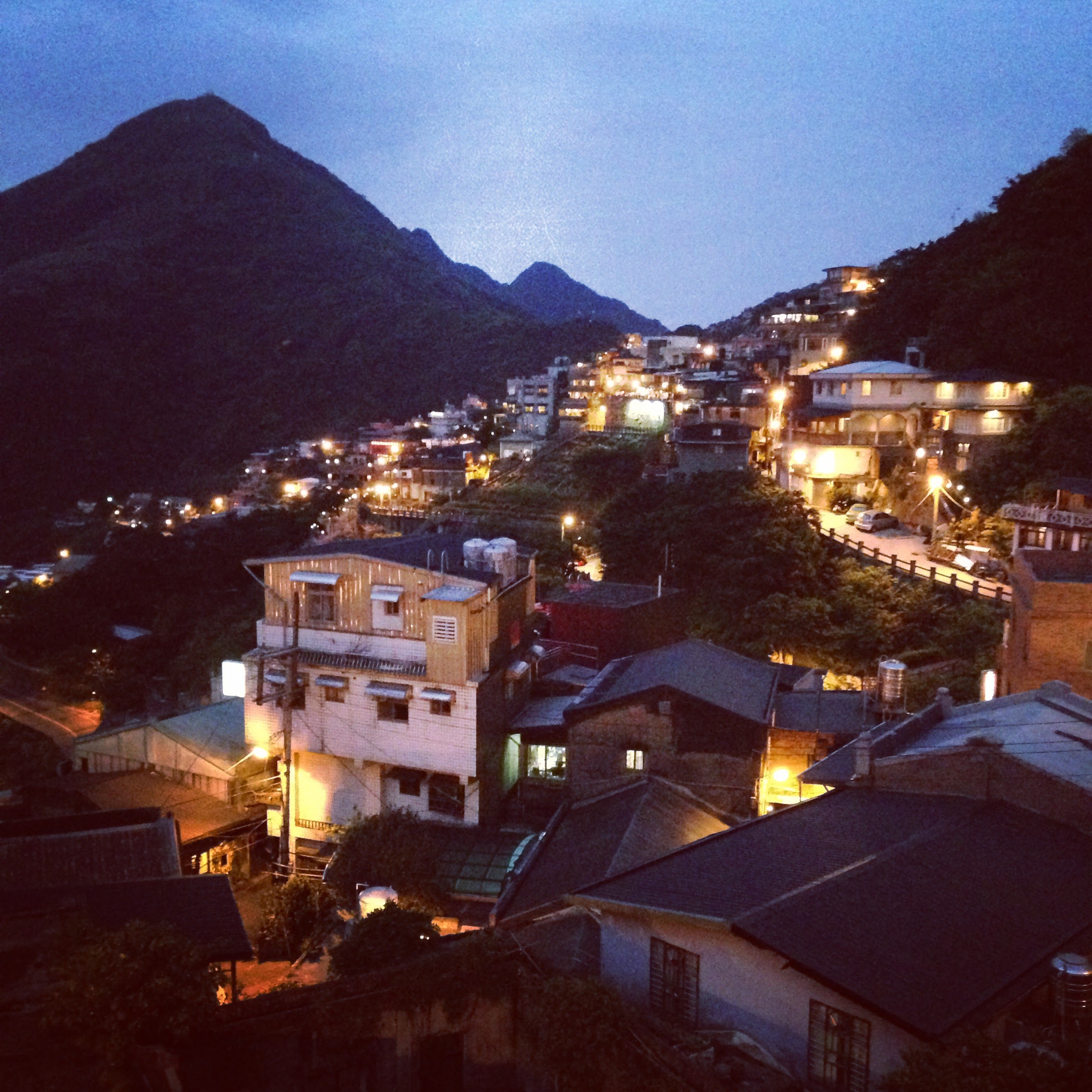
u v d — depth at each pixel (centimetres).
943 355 7050
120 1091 1335
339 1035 1511
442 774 3080
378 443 14088
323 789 3262
